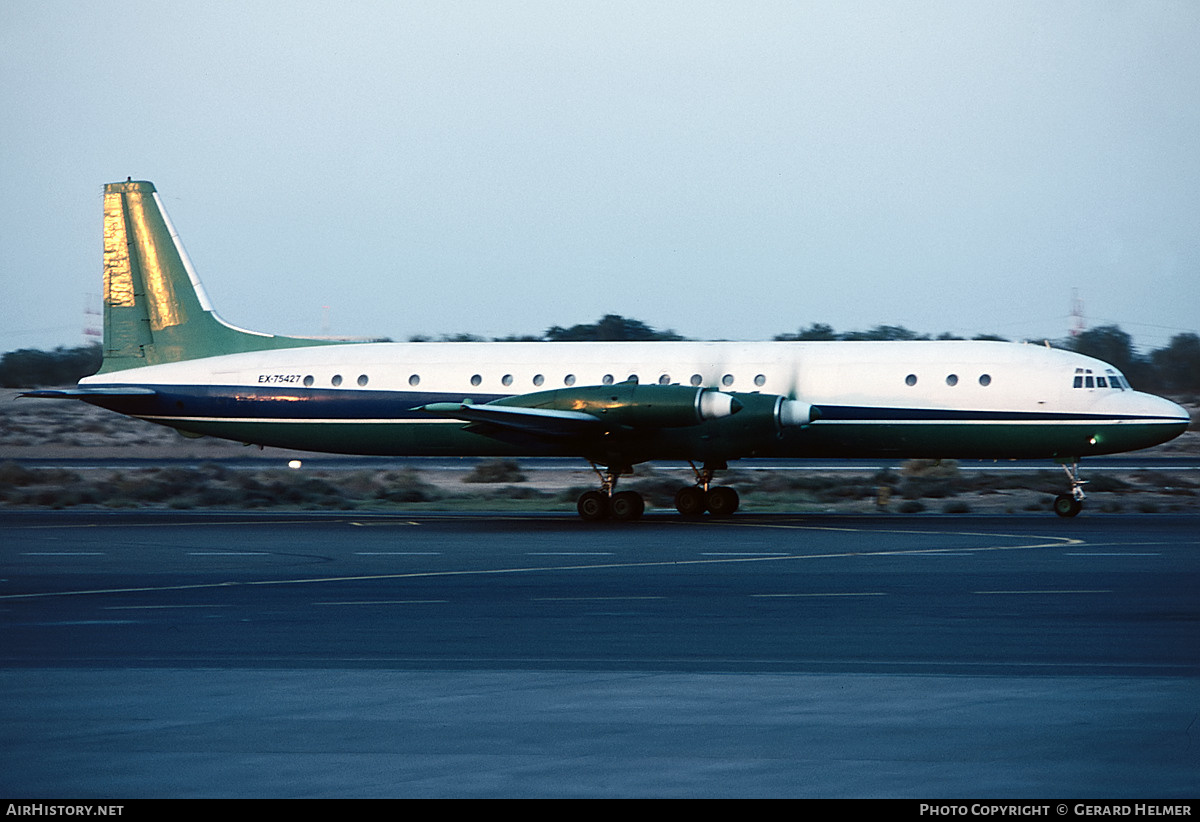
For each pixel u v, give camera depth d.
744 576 80.25
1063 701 43.00
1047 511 136.00
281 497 155.38
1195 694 44.09
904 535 106.69
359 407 137.88
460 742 38.00
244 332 147.88
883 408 125.50
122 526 121.69
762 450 127.88
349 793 33.06
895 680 46.84
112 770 35.22
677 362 131.00
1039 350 127.31
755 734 38.81
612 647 54.84
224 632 59.69
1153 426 121.00
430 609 67.06
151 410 145.50
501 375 134.50
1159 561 85.75
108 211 150.75
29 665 51.12
